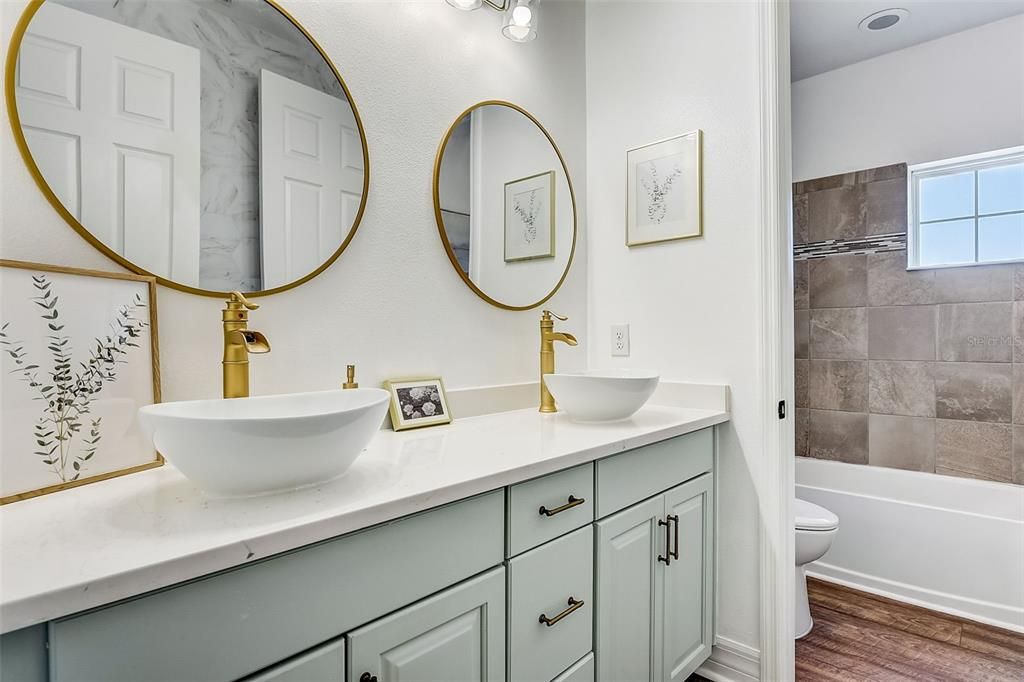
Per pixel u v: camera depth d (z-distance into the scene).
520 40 1.60
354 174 1.31
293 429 0.72
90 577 0.52
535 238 1.83
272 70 1.17
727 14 1.69
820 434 2.98
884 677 1.69
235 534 0.63
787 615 1.59
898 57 2.75
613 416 1.42
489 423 1.46
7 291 0.76
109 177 0.94
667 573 1.44
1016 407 2.42
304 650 0.69
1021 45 2.44
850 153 2.89
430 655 0.84
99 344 0.87
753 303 1.63
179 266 1.02
